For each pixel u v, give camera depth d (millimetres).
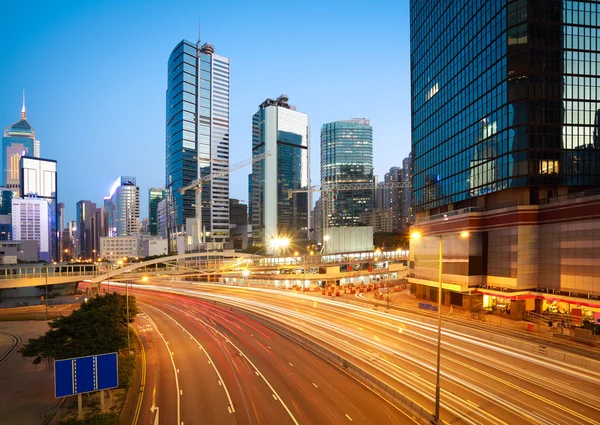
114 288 115062
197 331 54156
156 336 51438
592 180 57438
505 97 59594
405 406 26672
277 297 84250
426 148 88375
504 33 59688
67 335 31672
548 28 57844
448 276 68375
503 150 60031
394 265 119938
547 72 57562
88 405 28719
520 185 57094
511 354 38250
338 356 37281
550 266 53500
